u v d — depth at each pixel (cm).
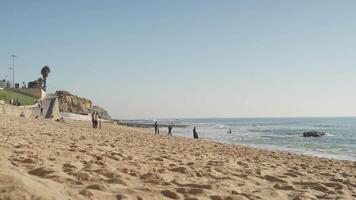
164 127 10562
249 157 1636
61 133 1917
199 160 1204
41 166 624
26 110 5316
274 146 3641
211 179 789
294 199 664
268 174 1012
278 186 801
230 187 704
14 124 2273
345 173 1228
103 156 979
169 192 543
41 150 926
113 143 1625
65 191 430
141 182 631
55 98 8331
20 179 382
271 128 10144
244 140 4666
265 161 1477
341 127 10938
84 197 426
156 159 1075
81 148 1137
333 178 1055
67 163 730
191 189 599
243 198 589
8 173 388
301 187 830
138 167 831
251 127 11150
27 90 8412
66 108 12125
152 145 1836
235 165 1150
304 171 1189
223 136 5772
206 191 603
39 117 5531
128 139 2208
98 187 498
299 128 10100
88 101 13888
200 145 2369
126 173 721
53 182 484
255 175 953
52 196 370
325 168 1375
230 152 1883
